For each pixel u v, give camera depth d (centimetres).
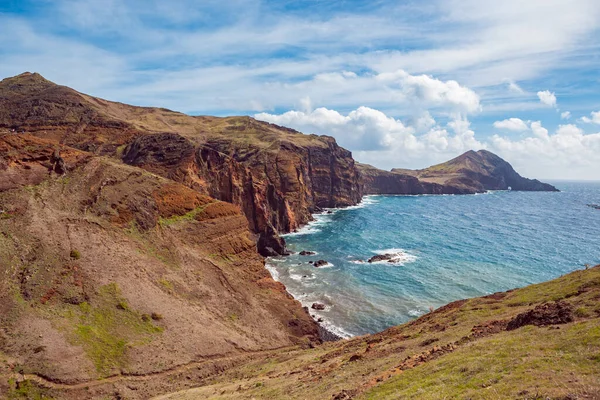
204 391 3141
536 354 1731
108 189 5834
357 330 5819
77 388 3247
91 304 4062
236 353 4441
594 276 3131
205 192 9669
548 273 8369
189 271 5516
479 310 3338
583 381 1301
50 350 3403
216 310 5116
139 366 3706
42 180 5356
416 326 3691
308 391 2306
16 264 4053
